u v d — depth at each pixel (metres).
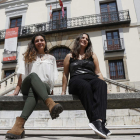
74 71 2.31
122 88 6.65
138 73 11.78
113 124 5.63
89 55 2.48
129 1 14.21
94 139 1.58
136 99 2.17
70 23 14.55
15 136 1.62
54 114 1.64
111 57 12.62
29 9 16.36
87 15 14.54
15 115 6.04
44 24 15.02
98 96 1.80
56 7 15.56
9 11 16.91
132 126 5.29
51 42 14.38
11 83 8.39
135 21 13.41
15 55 14.36
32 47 2.50
